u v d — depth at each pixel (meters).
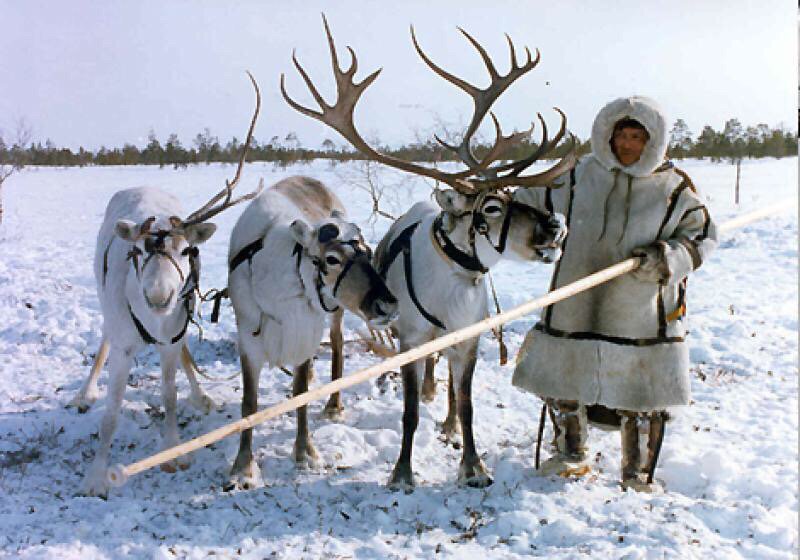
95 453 5.63
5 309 9.55
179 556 4.15
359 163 16.83
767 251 12.79
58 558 4.05
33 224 18.27
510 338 8.27
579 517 4.50
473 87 4.92
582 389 4.82
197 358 7.92
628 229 4.72
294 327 5.12
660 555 3.95
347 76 4.83
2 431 5.98
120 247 5.23
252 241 5.31
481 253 4.79
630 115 4.54
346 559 4.14
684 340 4.86
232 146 44.97
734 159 35.09
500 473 5.10
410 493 4.97
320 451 5.64
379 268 5.57
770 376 7.05
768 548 4.07
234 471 5.22
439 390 6.95
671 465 5.13
